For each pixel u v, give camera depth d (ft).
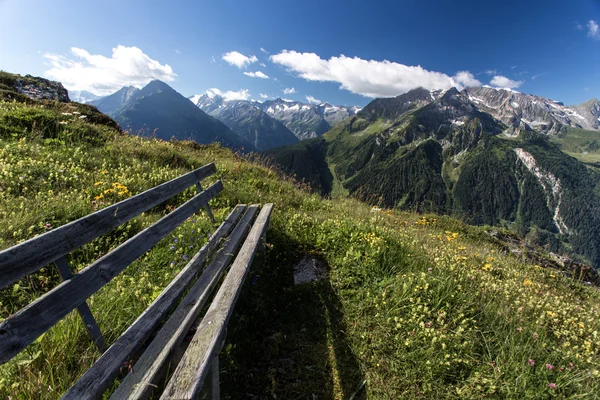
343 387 11.21
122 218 10.56
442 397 10.84
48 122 30.86
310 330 13.78
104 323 9.86
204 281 11.36
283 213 25.85
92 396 6.59
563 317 15.42
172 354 8.39
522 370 11.15
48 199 16.99
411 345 12.43
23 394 7.27
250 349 12.39
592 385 11.18
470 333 12.81
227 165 40.09
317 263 18.52
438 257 19.52
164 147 37.42
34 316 6.33
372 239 19.30
